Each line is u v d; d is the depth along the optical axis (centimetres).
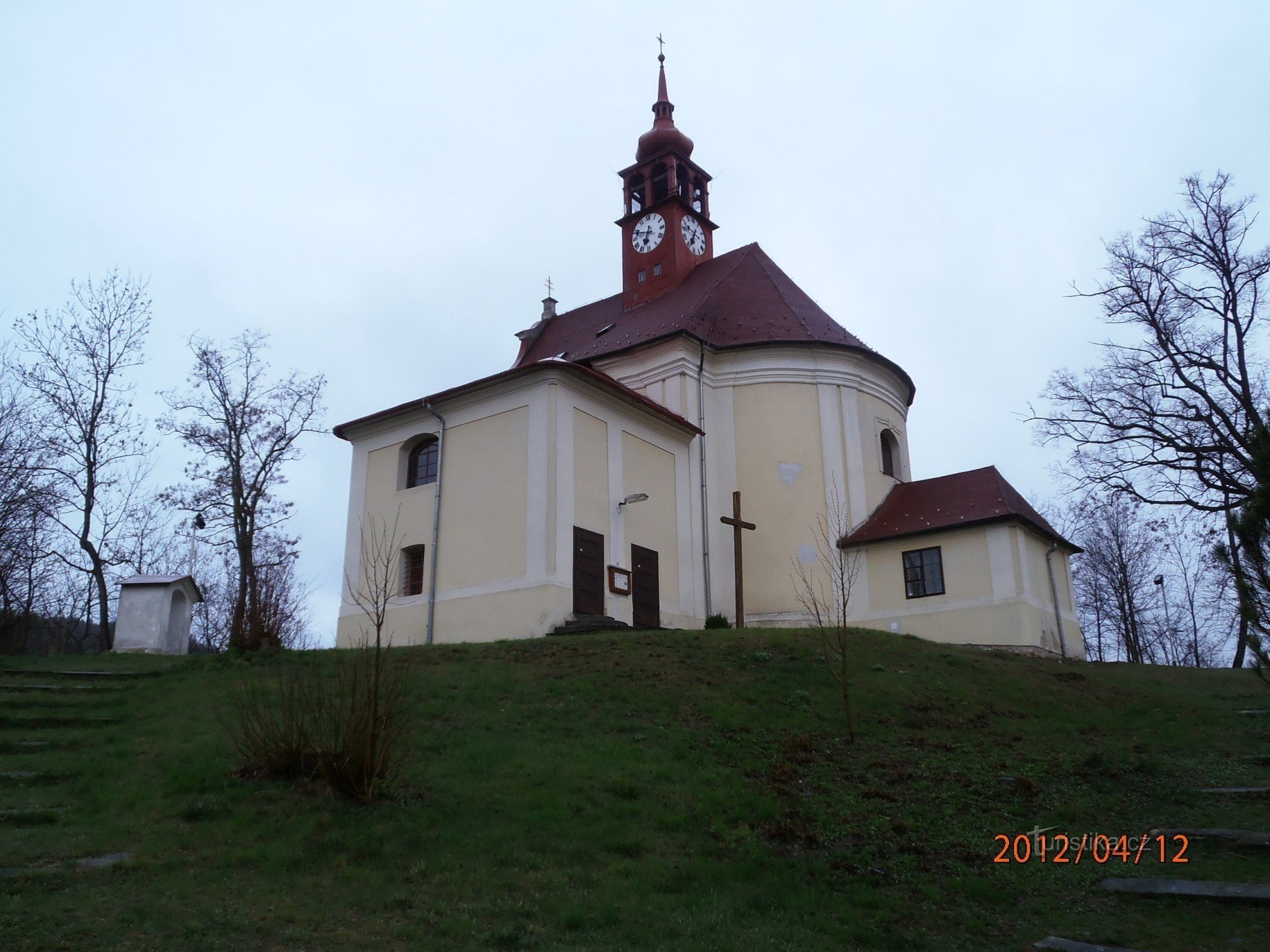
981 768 1252
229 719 1284
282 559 3341
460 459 2427
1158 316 2780
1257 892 826
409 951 712
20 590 3028
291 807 974
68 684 1508
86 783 1040
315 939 718
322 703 1103
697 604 2638
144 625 2308
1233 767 1238
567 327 3791
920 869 958
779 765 1230
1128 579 4609
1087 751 1336
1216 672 2116
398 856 884
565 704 1397
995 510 2544
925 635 2569
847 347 2939
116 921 714
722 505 2842
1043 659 2119
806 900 875
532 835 952
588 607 2236
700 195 3738
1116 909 858
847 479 2858
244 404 3475
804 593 2734
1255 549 1200
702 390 2895
